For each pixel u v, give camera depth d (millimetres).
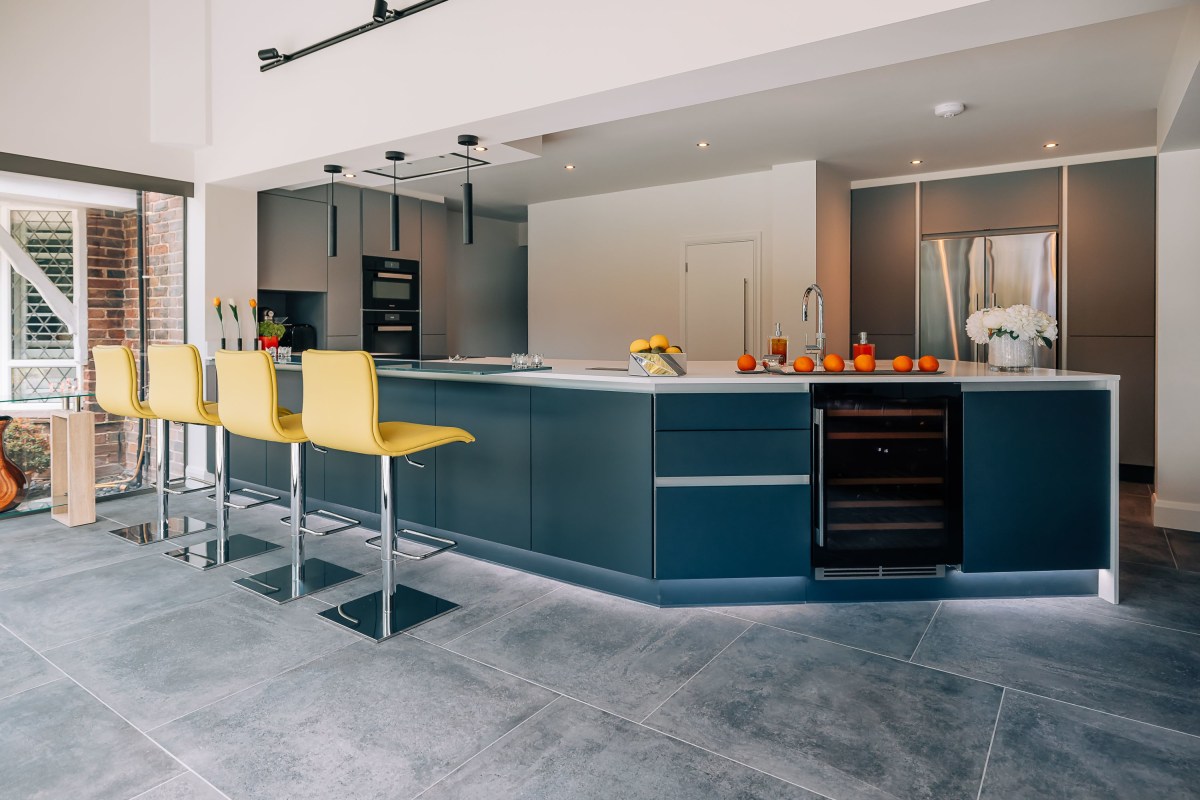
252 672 2459
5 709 2209
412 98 3793
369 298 6426
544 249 7578
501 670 2486
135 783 1854
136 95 4770
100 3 4609
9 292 4598
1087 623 2896
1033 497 3102
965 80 3951
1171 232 4277
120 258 5160
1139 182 5465
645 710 2225
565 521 3289
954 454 3094
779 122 4715
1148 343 5523
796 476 3080
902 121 4699
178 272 5141
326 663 2527
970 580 3168
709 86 3061
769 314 6242
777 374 3240
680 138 5090
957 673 2473
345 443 2869
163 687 2352
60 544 3881
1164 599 3156
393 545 3016
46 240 4750
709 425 3041
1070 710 2229
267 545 3857
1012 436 3086
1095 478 3098
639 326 6977
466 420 3611
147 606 3033
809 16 2609
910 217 6281
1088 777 1896
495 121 3541
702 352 6629
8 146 4262
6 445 4590
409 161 4363
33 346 4707
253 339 5301
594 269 7234
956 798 1810
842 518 3096
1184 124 3730
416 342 6926
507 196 7199
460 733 2092
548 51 3279
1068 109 4477
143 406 3975
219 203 5086
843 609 3059
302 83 4344
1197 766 1945
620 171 6125
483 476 3561
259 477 4805
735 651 2643
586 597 3178
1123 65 3744
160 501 3992
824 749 2018
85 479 4266
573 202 7336
